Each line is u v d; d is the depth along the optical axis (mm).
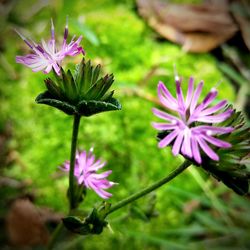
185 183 111
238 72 142
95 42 116
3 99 119
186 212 109
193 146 53
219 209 109
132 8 145
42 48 61
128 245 102
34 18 142
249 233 109
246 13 146
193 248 105
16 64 126
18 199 106
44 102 61
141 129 113
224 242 109
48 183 107
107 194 71
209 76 130
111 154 109
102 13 140
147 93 120
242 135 58
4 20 140
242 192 59
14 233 104
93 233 67
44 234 104
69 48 61
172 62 130
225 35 141
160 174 109
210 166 58
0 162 111
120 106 62
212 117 55
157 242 102
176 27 139
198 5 144
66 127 113
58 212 104
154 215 85
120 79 121
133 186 106
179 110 56
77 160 73
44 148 111
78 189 72
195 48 136
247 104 131
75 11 140
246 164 59
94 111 62
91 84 62
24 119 115
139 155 110
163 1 145
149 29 139
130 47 130
